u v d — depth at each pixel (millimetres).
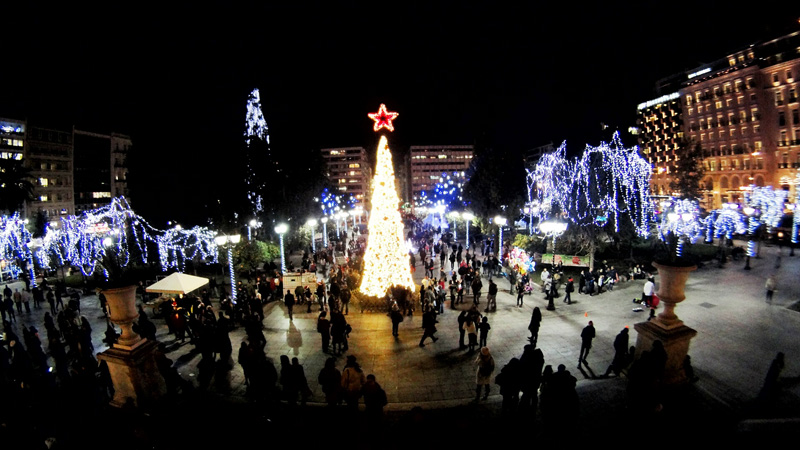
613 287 22531
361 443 9094
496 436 9273
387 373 12898
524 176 40250
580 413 9961
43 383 11742
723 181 66625
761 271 24516
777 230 39844
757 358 12477
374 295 20734
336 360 13969
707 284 21688
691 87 71188
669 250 11133
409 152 148250
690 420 9352
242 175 34812
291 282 23359
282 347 15242
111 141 79188
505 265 30516
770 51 59844
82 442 9109
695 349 13227
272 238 40906
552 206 33062
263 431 9633
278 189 39781
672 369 10641
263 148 38438
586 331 12453
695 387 10742
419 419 8492
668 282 10633
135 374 10594
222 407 10898
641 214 31516
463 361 13656
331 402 10039
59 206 69312
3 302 19344
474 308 14516
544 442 8914
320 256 34094
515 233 39656
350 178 141625
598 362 13023
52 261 35562
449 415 10297
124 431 8953
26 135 64250
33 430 9391
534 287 23969
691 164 46625
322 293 20859
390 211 21125
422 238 44094
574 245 31797
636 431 9062
